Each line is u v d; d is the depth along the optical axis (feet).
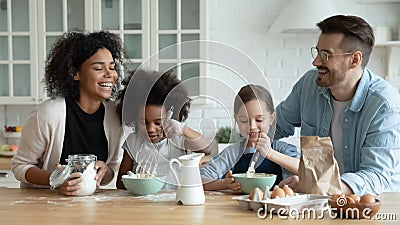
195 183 5.81
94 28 12.81
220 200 6.03
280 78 13.57
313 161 5.92
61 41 7.07
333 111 7.52
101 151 7.02
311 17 12.13
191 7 12.62
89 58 6.62
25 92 13.14
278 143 7.73
